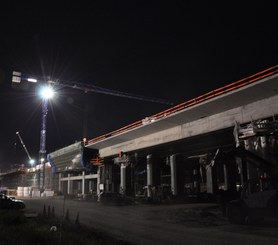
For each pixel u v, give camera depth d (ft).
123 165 191.01
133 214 88.48
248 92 93.50
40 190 280.31
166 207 113.60
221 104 104.83
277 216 59.06
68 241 39.52
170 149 167.94
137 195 184.44
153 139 154.10
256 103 96.94
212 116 114.73
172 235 50.14
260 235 48.49
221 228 57.57
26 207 115.96
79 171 265.34
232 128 108.27
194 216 79.51
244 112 100.78
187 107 118.21
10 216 62.34
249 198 62.95
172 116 124.88
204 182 186.91
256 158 71.56
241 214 63.05
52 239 40.37
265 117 93.56
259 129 90.43
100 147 215.72
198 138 130.93
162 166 202.90
